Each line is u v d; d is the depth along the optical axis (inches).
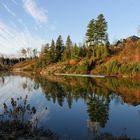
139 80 1870.1
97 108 759.1
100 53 3105.3
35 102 870.4
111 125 546.0
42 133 429.7
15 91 1235.9
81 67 2950.3
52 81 1920.5
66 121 579.2
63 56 3846.0
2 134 368.2
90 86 1464.1
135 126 539.5
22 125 446.9
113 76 2391.7
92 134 464.4
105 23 3265.3
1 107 722.8
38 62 4308.6
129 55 2819.9
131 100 906.1
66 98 975.6
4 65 6038.4
